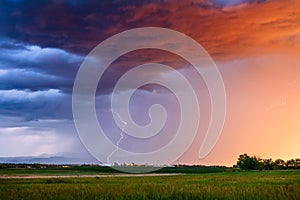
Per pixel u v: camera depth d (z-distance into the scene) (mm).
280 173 88000
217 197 27109
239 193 28219
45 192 32688
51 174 101812
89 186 41312
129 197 29016
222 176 74625
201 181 53625
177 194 29281
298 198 25172
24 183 53219
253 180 53750
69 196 29391
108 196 29422
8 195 30766
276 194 27094
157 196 28844
